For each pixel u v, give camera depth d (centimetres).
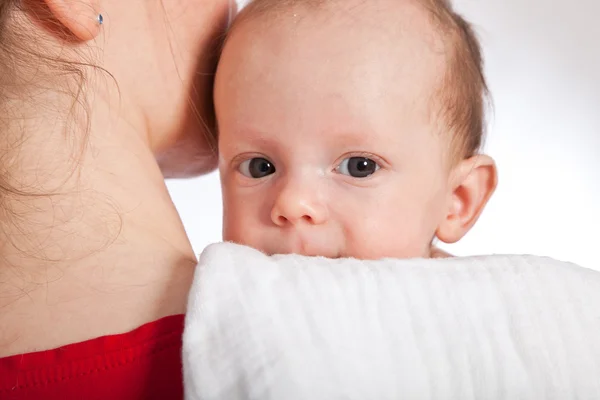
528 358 61
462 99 110
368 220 96
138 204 75
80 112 76
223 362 60
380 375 59
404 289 63
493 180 113
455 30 110
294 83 96
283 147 97
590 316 64
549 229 229
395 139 97
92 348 63
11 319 65
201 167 111
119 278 67
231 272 64
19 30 78
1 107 73
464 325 62
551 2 241
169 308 66
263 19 100
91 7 80
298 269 64
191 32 97
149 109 93
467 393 59
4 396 62
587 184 236
